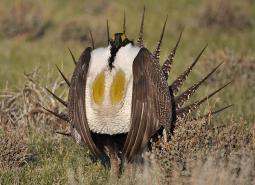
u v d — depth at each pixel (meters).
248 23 34.78
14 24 32.78
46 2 38.00
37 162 14.17
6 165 13.53
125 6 37.97
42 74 19.64
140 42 13.12
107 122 11.65
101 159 13.75
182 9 37.75
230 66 21.81
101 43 30.77
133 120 11.43
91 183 12.58
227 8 34.53
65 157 14.29
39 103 16.38
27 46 29.67
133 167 12.44
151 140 12.30
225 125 13.12
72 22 32.03
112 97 11.54
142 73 11.41
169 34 32.00
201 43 29.97
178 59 24.89
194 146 12.20
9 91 18.03
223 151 11.91
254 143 12.51
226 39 31.27
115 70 11.52
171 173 11.83
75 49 27.91
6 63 25.72
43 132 15.69
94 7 37.47
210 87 20.61
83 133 11.77
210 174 11.02
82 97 11.66
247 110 18.11
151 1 39.31
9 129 15.01
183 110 12.90
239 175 11.41
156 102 11.57
